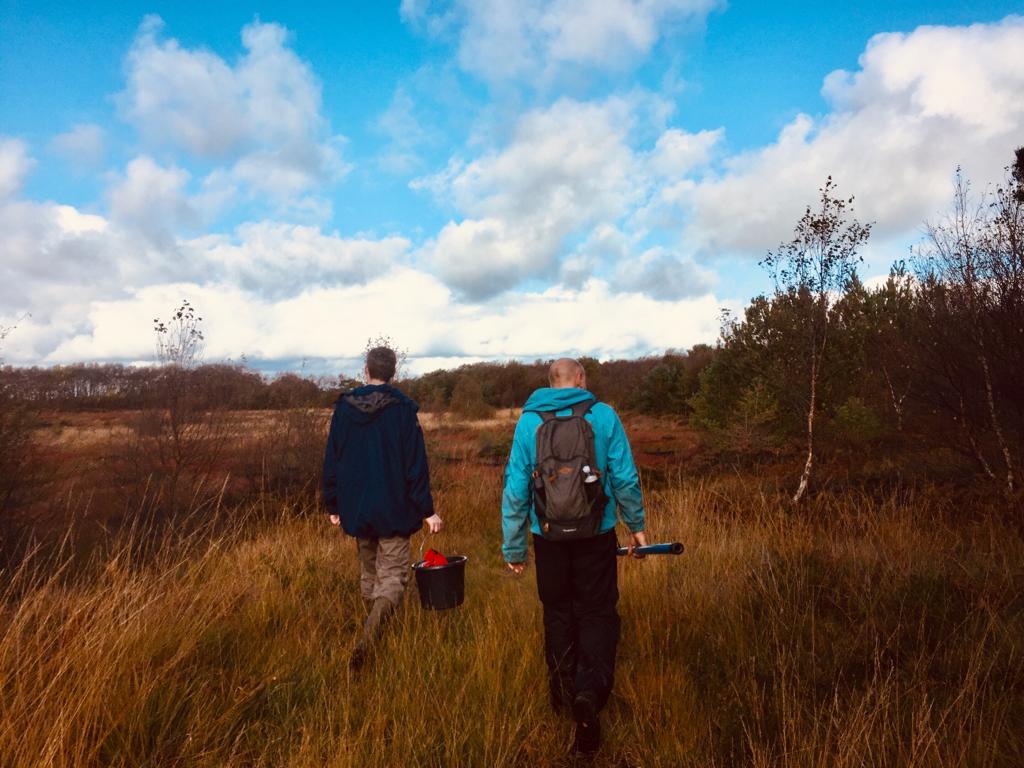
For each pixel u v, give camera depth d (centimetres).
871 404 1034
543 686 280
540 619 357
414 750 234
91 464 704
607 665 246
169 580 386
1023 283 626
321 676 291
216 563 464
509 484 265
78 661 252
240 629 345
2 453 536
